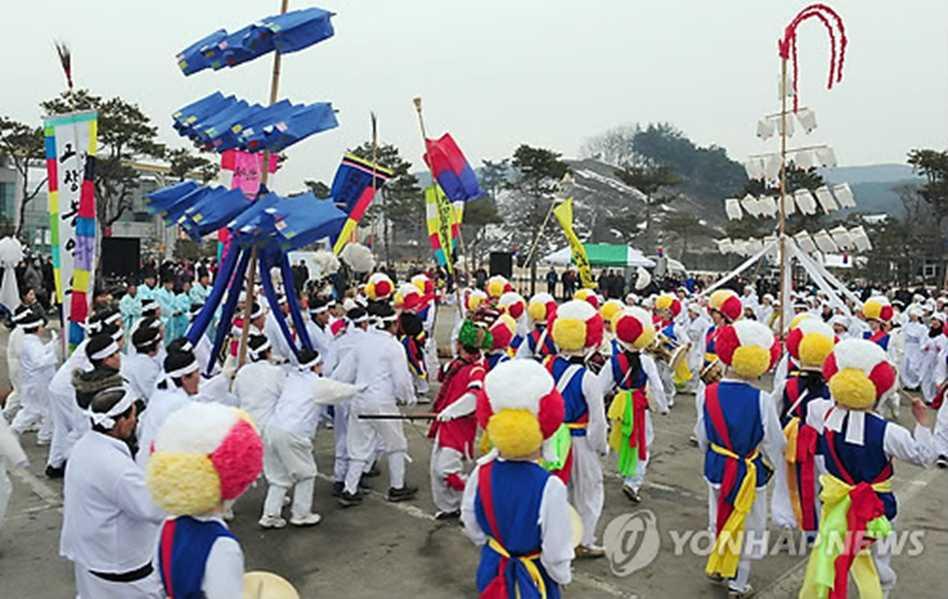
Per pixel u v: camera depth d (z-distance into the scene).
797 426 5.78
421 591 5.52
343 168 10.93
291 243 6.27
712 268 58.28
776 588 5.70
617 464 8.16
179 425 3.06
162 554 3.11
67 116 9.10
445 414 6.61
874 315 12.51
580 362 6.22
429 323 13.75
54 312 21.02
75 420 7.44
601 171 111.50
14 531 6.41
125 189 35.81
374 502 7.42
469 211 49.66
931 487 8.39
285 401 6.55
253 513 7.05
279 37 6.55
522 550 3.55
